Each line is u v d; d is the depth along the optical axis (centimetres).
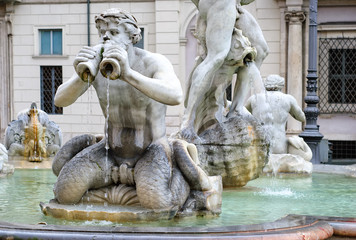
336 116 2470
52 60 2767
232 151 692
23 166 952
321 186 775
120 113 500
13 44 2798
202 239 378
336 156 2472
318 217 450
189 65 2658
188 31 2656
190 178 495
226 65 710
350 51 2481
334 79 2484
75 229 394
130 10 2695
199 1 713
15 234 388
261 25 2552
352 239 425
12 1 2762
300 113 1026
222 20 695
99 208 480
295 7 2503
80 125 2661
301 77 2530
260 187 748
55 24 2772
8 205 567
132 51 494
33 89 2781
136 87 473
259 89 727
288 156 924
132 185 498
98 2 2738
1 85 2797
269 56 2555
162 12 2652
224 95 749
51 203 500
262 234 388
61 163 520
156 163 482
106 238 380
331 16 2488
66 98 498
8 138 978
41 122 995
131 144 500
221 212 529
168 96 474
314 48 1532
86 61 466
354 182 828
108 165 500
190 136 687
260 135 710
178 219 485
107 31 486
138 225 460
